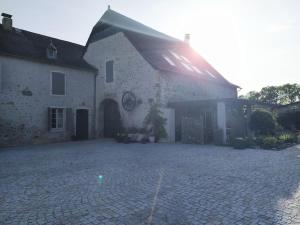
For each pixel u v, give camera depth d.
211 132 12.32
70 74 14.20
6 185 4.61
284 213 3.12
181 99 13.67
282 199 3.63
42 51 13.61
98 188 4.34
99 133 15.36
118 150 9.29
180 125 12.95
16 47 12.34
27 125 12.07
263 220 2.93
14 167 6.32
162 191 4.11
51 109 12.98
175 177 5.01
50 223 2.95
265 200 3.60
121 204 3.54
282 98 41.53
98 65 15.64
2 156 8.26
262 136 10.67
